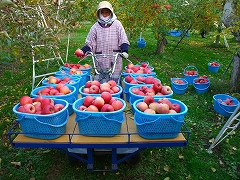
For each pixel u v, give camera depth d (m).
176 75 7.50
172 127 2.32
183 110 2.50
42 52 2.24
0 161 3.28
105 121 2.31
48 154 3.51
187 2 8.44
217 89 5.96
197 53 10.73
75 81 3.58
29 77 7.08
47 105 2.35
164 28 8.29
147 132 2.34
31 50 2.14
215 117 4.71
